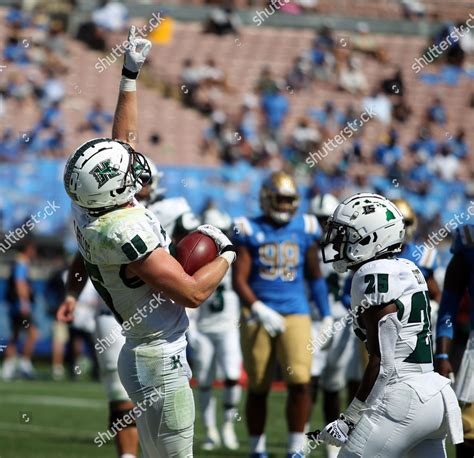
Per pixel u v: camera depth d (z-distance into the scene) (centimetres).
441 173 7494
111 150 1566
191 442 1633
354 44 8094
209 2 8112
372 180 7056
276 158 7150
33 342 5369
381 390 1539
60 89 7069
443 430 1555
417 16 8500
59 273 5619
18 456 2762
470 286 1972
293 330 2572
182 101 7531
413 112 7850
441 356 1981
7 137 6512
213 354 3294
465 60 8162
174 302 1573
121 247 1531
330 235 1641
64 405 4125
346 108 7700
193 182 6297
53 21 7469
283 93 7719
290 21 8256
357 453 1538
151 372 1602
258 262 2633
